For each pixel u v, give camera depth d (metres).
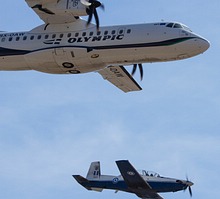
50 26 130.12
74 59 126.00
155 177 177.00
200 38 122.00
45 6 122.62
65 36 128.00
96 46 125.06
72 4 122.25
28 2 121.81
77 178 187.00
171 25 124.12
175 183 175.50
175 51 122.75
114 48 124.38
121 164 163.12
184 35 122.06
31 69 133.38
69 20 127.69
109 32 125.88
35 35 130.88
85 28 128.00
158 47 122.81
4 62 133.62
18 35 132.62
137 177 165.62
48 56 126.75
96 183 185.38
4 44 132.38
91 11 123.56
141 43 123.38
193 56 123.69
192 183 175.75
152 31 123.62
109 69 138.38
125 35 124.44
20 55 131.00
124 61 127.25
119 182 182.62
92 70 129.38
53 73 131.50
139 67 139.88
